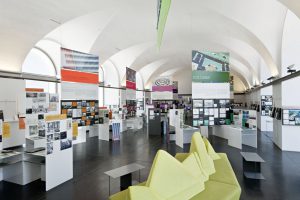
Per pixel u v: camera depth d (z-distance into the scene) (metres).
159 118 10.62
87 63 7.09
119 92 14.62
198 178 3.13
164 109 13.05
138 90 18.42
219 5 6.13
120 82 14.49
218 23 7.77
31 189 4.08
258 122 12.16
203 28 8.64
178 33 9.45
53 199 3.68
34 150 4.40
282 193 3.82
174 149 7.52
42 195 3.83
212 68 6.48
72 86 6.61
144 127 13.48
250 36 7.59
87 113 7.04
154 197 2.38
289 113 7.04
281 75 7.12
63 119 4.43
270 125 11.18
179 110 7.95
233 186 3.21
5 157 3.99
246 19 6.57
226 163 3.95
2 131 4.89
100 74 13.57
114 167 5.44
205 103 6.44
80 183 4.38
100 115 9.35
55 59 9.79
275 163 5.66
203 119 6.43
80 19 7.22
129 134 10.81
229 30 8.12
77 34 8.23
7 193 3.92
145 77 18.77
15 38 6.45
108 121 9.20
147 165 5.62
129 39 9.66
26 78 8.18
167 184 2.62
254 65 12.08
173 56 16.17
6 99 6.89
